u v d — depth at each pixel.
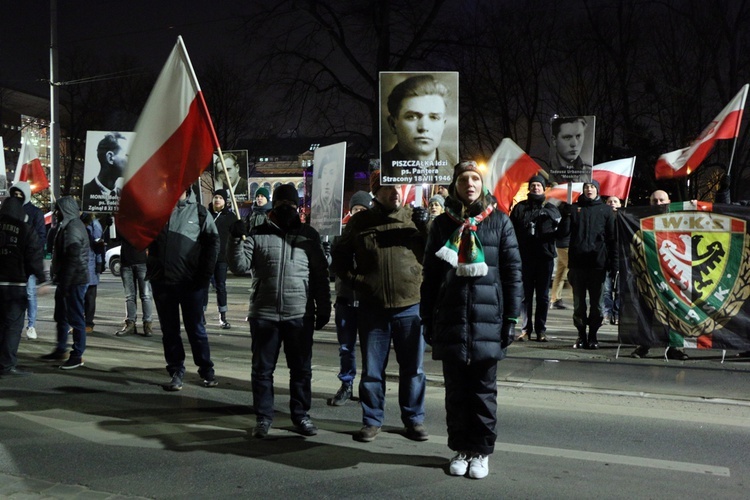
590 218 8.48
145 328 9.95
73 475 4.40
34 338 9.66
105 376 7.27
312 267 5.35
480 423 4.39
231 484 4.25
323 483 4.27
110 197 10.04
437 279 4.60
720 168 23.86
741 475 4.41
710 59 25.09
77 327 7.62
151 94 5.97
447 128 6.93
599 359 7.96
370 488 4.19
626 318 8.19
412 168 6.94
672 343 7.99
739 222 7.84
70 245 7.51
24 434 5.25
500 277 4.46
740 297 7.82
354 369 6.25
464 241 4.30
